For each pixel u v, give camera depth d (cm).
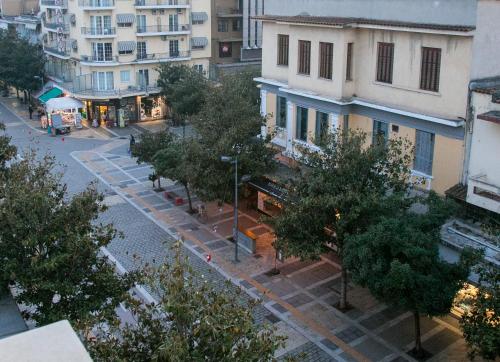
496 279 1825
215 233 3438
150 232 3456
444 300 1973
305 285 2806
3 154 2933
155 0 6038
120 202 3959
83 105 6025
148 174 4578
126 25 5922
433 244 2042
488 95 2267
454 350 2266
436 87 2498
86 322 1408
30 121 6431
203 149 3175
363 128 2872
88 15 5800
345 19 2842
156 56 6191
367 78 2823
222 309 1242
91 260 1897
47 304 1834
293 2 3203
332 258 3084
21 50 6738
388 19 2680
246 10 6938
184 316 1191
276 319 2509
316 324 2467
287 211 2398
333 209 2325
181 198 3978
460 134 2419
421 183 2427
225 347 1168
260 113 3538
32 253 1838
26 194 1866
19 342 738
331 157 2395
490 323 1767
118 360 1192
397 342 2330
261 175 3197
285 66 3303
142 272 1833
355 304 2623
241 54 6975
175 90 5391
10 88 8019
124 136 5788
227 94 3406
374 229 2042
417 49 2541
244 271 2955
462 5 2339
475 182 2312
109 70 5978
